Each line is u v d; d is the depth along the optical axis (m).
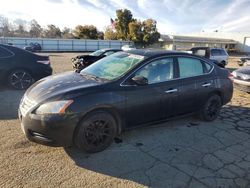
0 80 7.20
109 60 4.71
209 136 4.61
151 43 55.56
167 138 4.43
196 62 5.07
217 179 3.27
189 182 3.17
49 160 3.49
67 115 3.37
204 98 5.12
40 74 7.68
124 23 56.81
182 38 55.25
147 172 3.34
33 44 41.81
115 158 3.65
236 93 8.57
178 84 4.61
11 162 3.38
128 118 4.03
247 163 3.71
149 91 4.18
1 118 4.98
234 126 5.20
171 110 4.59
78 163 3.46
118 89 3.87
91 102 3.55
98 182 3.08
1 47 7.18
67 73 4.64
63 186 2.96
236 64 23.88
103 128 3.78
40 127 3.34
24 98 3.76
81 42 48.34
